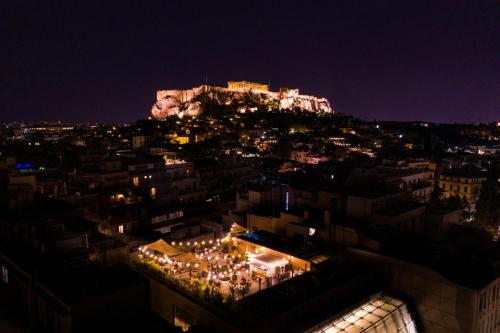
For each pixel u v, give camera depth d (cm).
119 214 6956
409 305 3675
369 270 3978
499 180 11562
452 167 13788
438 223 5603
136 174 7969
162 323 3481
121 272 3762
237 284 4094
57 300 3203
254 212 6125
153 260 4578
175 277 4194
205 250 5194
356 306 3512
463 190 11562
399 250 4069
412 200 6438
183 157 12006
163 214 7462
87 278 3566
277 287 3581
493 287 3544
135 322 3431
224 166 11112
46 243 3891
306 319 3247
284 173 13200
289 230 5247
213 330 3372
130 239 5950
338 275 3800
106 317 3250
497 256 4009
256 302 3284
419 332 3638
